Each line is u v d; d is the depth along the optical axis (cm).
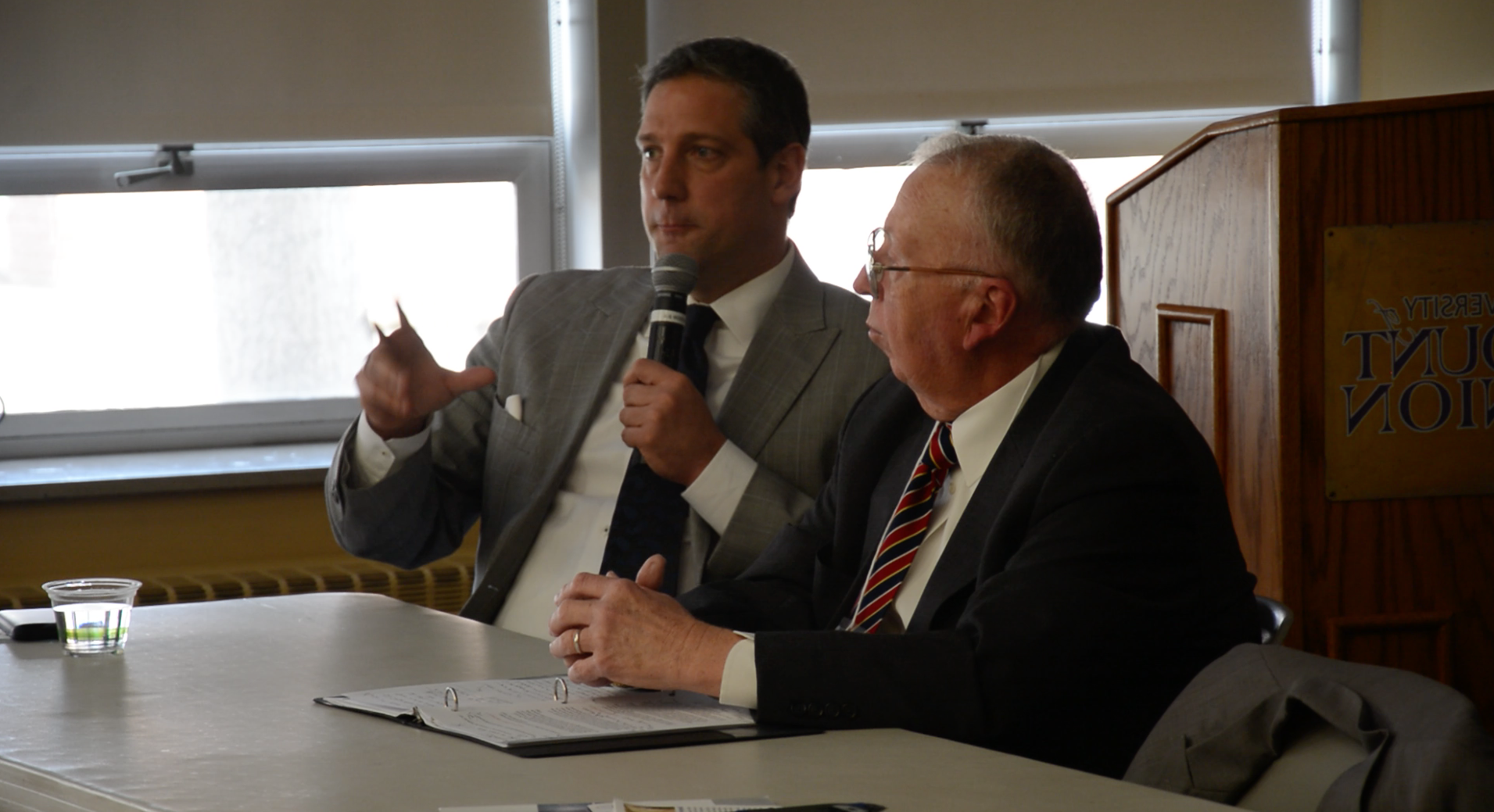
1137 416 283
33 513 588
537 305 470
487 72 673
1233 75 775
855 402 388
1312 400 426
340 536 449
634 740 228
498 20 672
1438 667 433
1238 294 447
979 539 296
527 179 701
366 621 339
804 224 738
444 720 238
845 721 245
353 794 197
